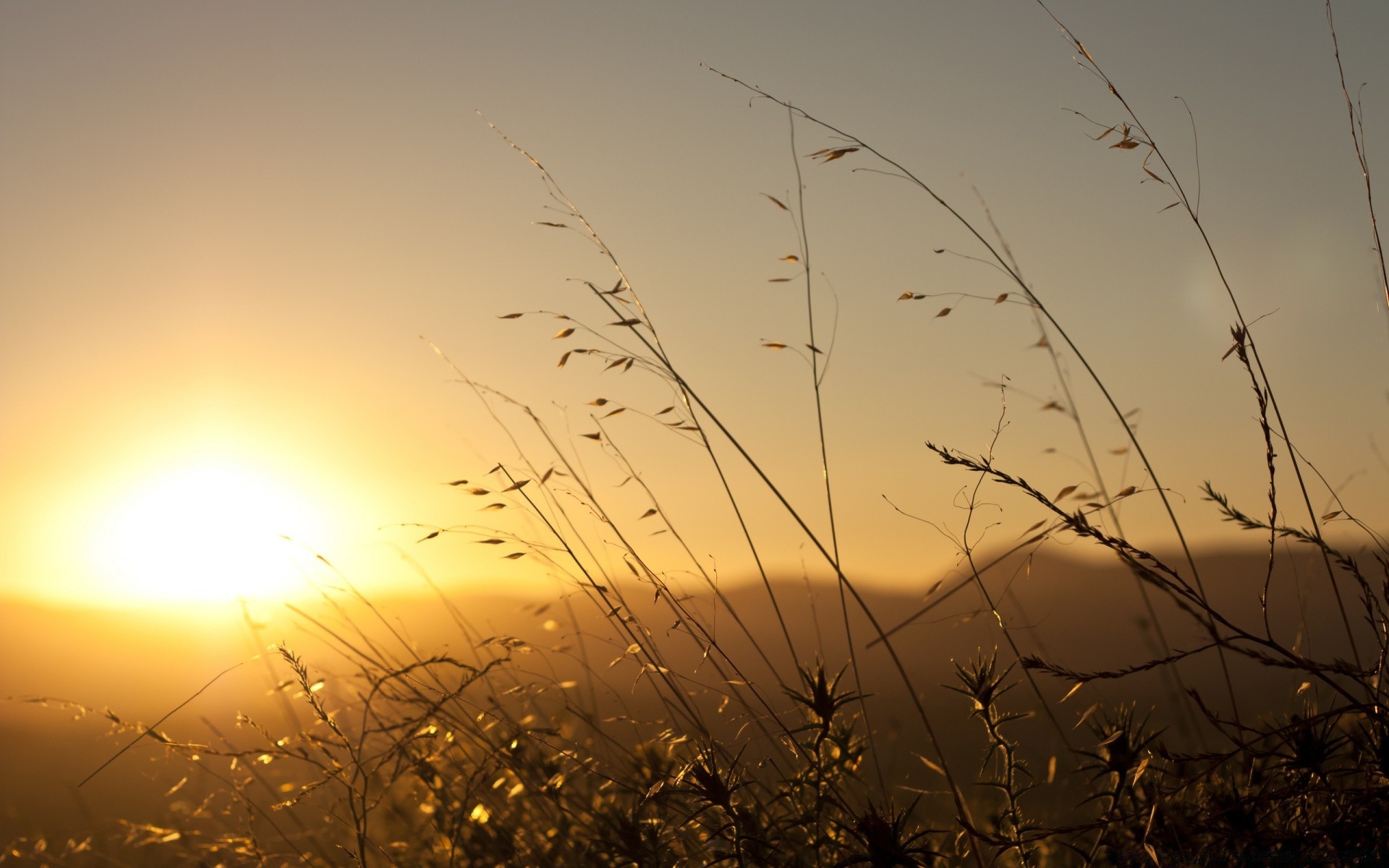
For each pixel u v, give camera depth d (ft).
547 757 3.84
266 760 3.72
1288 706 3.69
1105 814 3.46
